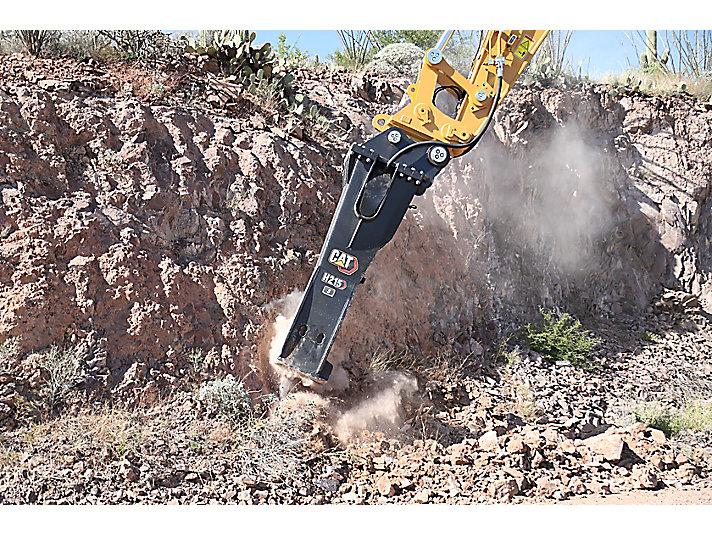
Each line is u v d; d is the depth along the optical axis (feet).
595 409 31.35
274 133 31.89
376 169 22.40
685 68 58.03
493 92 23.35
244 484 20.07
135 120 27.37
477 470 22.82
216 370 24.25
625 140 46.44
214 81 33.24
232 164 29.01
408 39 63.10
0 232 22.77
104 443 19.99
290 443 22.00
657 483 23.12
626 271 43.55
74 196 24.84
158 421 21.83
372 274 30.86
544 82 45.37
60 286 22.86
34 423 20.40
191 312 24.88
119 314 23.57
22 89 25.64
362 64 47.88
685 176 46.37
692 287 44.65
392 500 20.86
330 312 22.43
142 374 22.93
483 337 34.24
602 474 23.95
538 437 25.76
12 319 21.70
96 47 31.19
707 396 34.09
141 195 26.07
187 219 26.76
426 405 27.73
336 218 22.39
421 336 31.63
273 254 28.02
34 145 24.95
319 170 31.86
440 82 23.49
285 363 22.38
